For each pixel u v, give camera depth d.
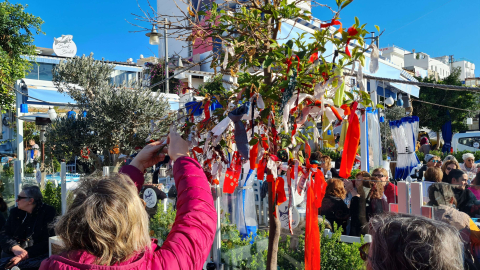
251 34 1.96
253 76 1.77
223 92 2.03
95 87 7.62
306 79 1.54
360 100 1.52
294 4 1.97
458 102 21.80
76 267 0.90
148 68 11.66
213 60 2.33
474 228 1.99
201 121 1.82
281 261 2.59
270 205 2.07
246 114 1.44
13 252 3.57
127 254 0.94
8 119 16.64
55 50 16.70
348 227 2.54
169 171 1.92
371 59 1.41
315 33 1.67
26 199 3.71
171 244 1.02
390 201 2.38
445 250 0.88
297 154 1.71
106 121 6.71
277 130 1.73
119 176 1.11
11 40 12.03
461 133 15.76
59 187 5.54
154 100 7.15
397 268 0.89
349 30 1.46
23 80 8.32
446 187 2.24
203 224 1.07
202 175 1.23
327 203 2.64
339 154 9.45
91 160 7.31
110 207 0.94
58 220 1.01
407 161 7.11
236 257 2.85
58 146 7.30
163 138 1.54
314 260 1.68
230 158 2.08
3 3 11.89
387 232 0.95
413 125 7.03
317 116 1.64
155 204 3.44
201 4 2.38
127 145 6.81
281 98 1.65
